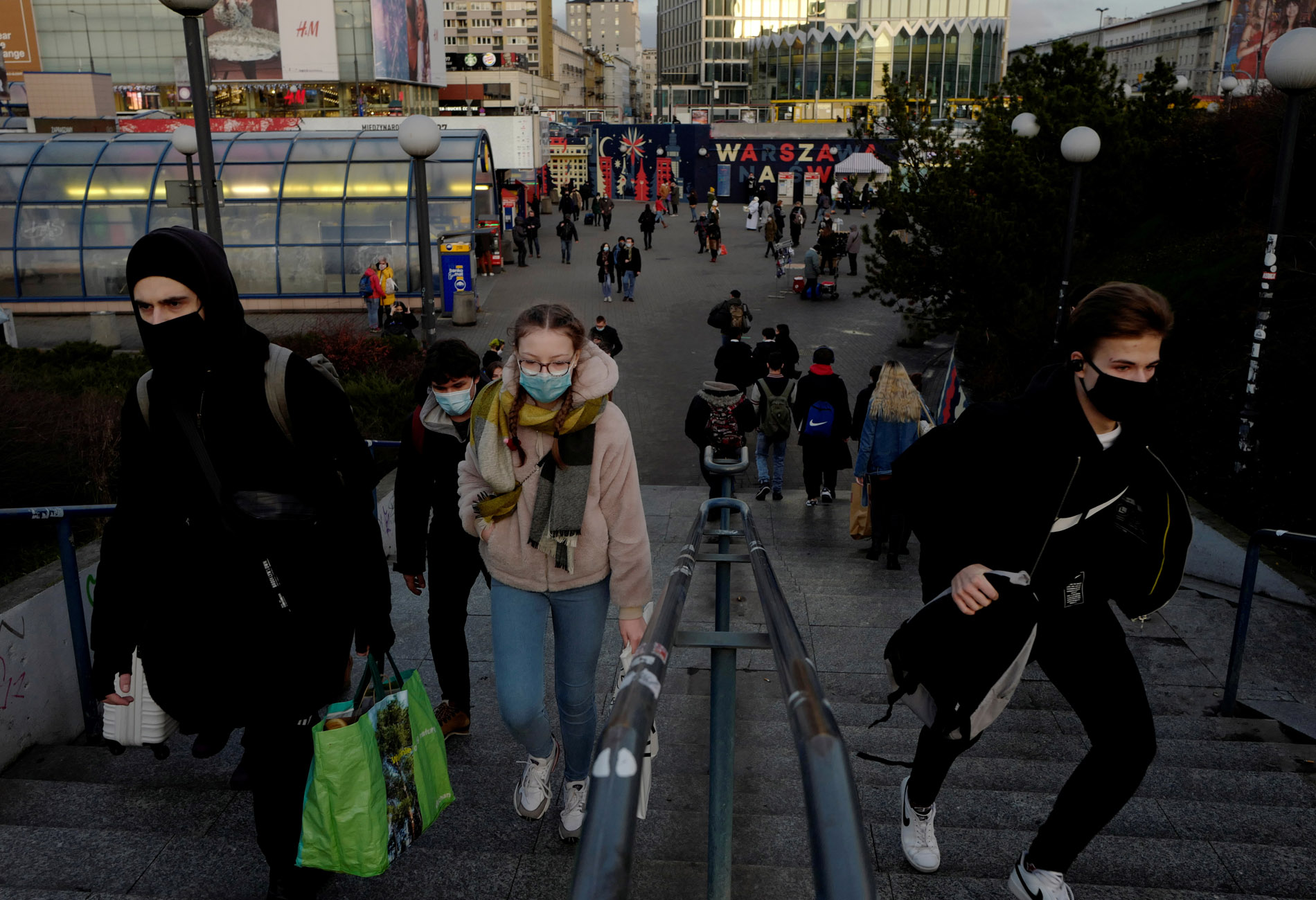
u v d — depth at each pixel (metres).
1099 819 2.25
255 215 25.22
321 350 13.98
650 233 35.50
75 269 25.00
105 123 40.53
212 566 2.31
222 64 67.81
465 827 3.03
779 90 90.94
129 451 2.30
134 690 2.83
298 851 2.40
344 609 2.44
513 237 32.47
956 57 86.62
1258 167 14.39
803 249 35.72
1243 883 2.73
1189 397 8.80
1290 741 4.31
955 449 2.25
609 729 1.37
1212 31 130.12
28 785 3.38
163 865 2.78
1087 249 14.89
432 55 78.88
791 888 2.59
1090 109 13.86
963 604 2.18
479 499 2.66
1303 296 10.80
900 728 4.43
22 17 76.62
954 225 13.41
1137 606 2.33
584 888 1.13
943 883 2.58
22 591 3.93
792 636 1.79
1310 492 6.96
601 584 2.71
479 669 5.14
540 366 2.37
